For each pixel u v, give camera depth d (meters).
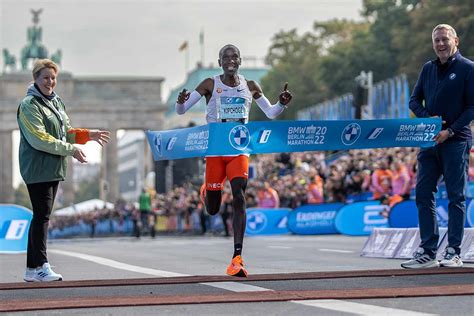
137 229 51.69
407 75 72.38
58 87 132.88
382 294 9.48
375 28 91.56
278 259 17.59
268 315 8.38
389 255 16.97
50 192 12.61
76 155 12.42
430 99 13.35
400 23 87.38
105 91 133.88
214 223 47.25
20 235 23.23
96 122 133.88
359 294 9.52
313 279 11.45
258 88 12.45
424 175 13.39
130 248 26.56
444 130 13.07
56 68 12.60
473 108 13.14
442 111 13.26
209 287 10.75
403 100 48.81
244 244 25.66
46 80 12.52
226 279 11.51
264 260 17.33
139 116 134.00
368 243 17.91
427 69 13.47
